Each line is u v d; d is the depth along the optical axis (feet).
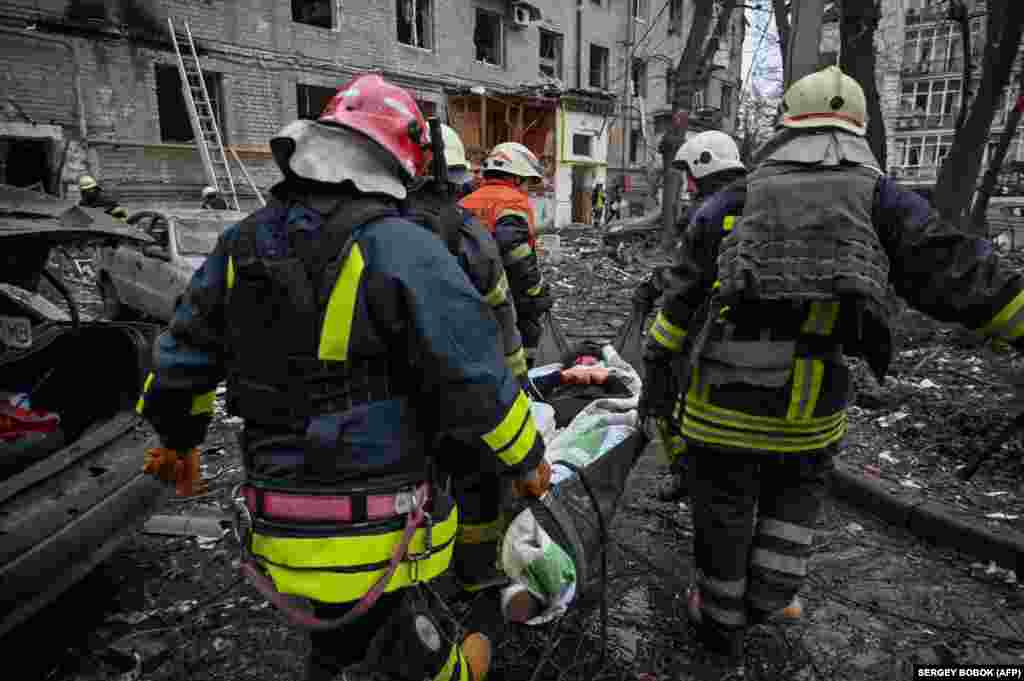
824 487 7.35
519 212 11.52
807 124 6.39
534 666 7.61
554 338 14.98
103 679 7.63
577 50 81.92
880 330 6.15
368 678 4.97
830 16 39.81
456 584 8.20
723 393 6.87
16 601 6.86
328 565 4.60
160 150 46.85
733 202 6.74
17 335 9.87
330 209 4.68
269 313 4.64
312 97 58.54
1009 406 15.70
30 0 40.60
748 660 7.94
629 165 91.91
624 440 8.54
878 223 6.13
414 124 5.03
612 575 9.73
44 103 41.75
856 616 8.76
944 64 128.88
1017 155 107.65
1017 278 5.53
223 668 7.84
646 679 7.54
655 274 12.12
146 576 9.77
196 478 5.99
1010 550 9.60
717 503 7.19
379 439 4.63
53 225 9.44
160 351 5.19
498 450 4.78
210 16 48.85
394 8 60.64
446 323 4.49
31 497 7.61
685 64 47.57
